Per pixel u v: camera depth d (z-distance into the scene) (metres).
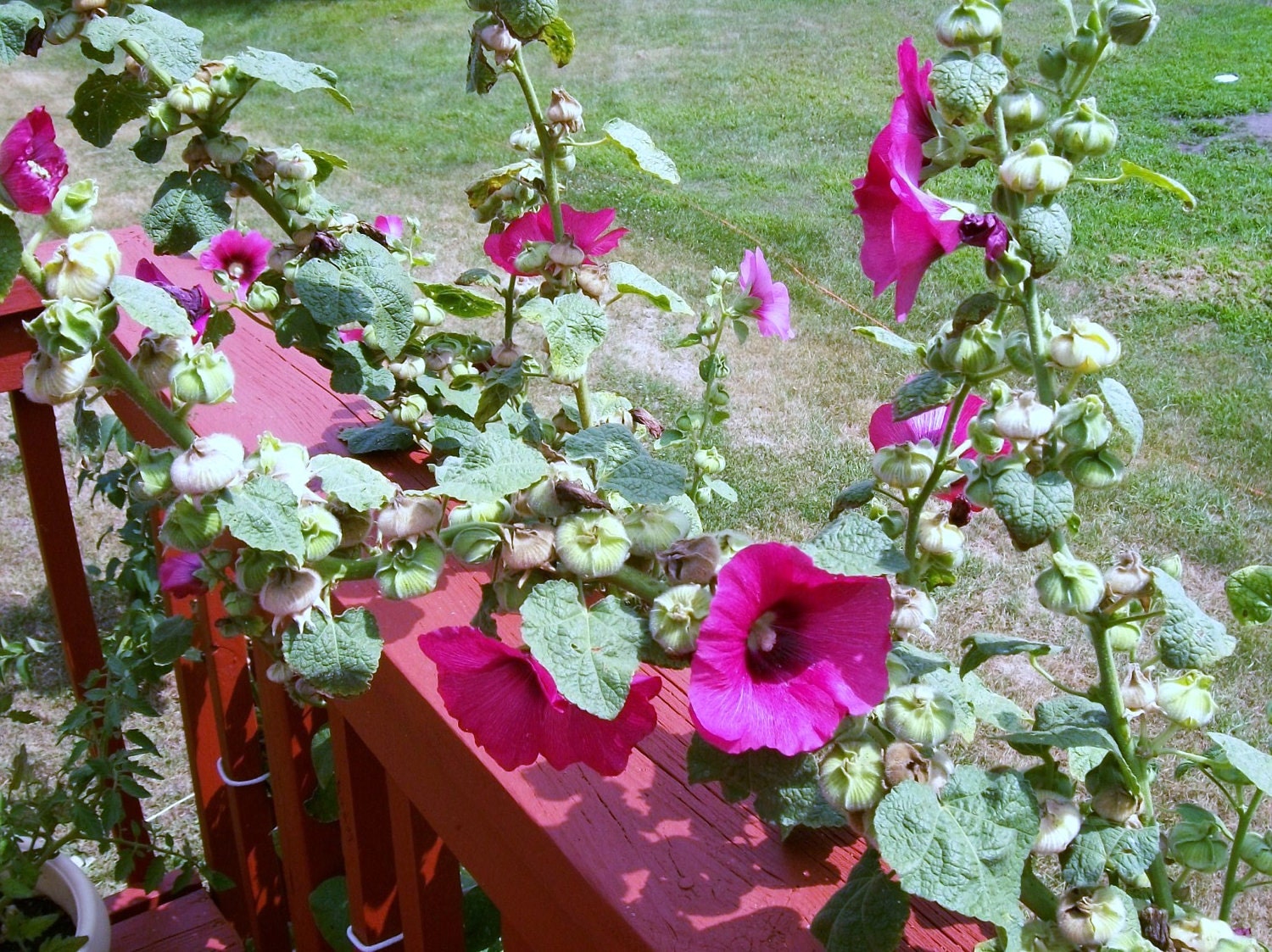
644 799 1.05
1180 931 0.90
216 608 1.95
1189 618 0.85
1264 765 0.85
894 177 0.83
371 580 1.30
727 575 0.76
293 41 12.16
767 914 0.94
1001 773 0.79
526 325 5.39
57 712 3.50
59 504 2.37
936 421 1.12
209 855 2.46
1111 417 0.88
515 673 0.93
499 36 1.15
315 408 1.68
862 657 0.80
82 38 1.17
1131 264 6.09
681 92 9.65
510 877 1.15
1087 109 0.80
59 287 0.85
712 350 1.64
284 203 1.37
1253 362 5.17
